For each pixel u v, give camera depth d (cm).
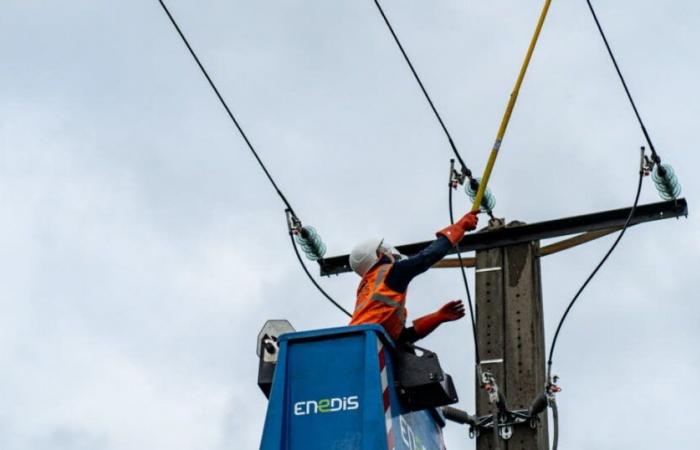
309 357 801
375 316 835
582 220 1334
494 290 1318
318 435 779
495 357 1280
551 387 1198
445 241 855
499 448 1174
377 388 779
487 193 1327
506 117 919
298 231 1290
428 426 877
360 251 888
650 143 1272
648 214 1313
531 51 955
